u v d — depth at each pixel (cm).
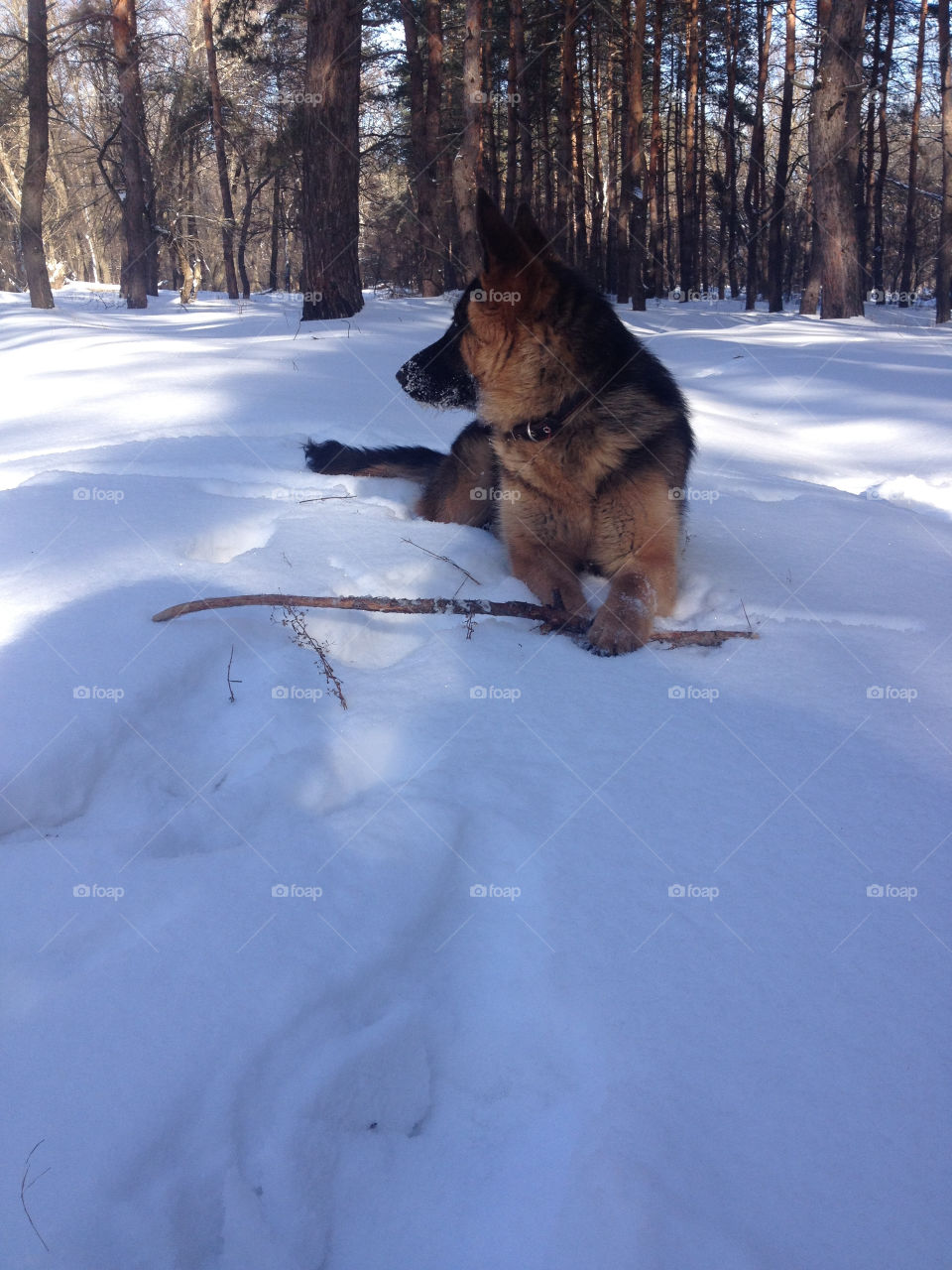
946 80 2097
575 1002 168
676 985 171
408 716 262
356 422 675
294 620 303
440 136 2220
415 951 185
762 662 305
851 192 1922
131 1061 151
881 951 179
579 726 259
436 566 375
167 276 5316
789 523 489
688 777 235
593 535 372
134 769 235
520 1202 140
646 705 273
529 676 290
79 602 301
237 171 3794
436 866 203
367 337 1208
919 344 1394
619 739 253
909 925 186
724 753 247
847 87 1842
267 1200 141
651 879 198
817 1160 141
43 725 236
